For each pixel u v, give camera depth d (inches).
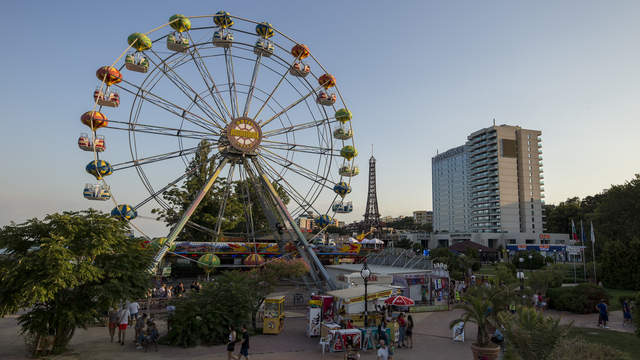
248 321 862.5
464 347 784.3
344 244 1969.7
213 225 1980.8
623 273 1738.4
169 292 1190.3
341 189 1502.2
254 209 2253.9
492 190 6382.9
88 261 693.9
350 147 1523.1
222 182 2033.7
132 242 798.5
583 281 2025.1
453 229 7480.3
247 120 1435.8
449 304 1231.5
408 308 1143.0
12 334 857.5
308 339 846.5
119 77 1181.1
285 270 1147.9
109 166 1176.8
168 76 1289.4
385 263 1705.2
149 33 1244.5
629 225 2351.1
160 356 705.6
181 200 1980.8
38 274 609.6
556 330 508.4
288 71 1502.2
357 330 764.0
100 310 705.0
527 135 6422.2
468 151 7052.2
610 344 768.3
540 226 6264.8
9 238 672.4
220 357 703.7
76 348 749.9
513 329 527.5
